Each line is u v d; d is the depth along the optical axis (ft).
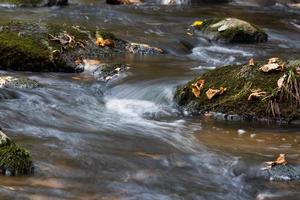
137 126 23.43
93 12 53.36
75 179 16.67
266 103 24.18
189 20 53.21
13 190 15.12
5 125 21.58
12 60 31.01
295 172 18.42
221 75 26.09
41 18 47.60
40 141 19.88
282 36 47.85
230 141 21.89
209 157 19.77
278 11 64.39
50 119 23.24
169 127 23.54
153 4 64.18
